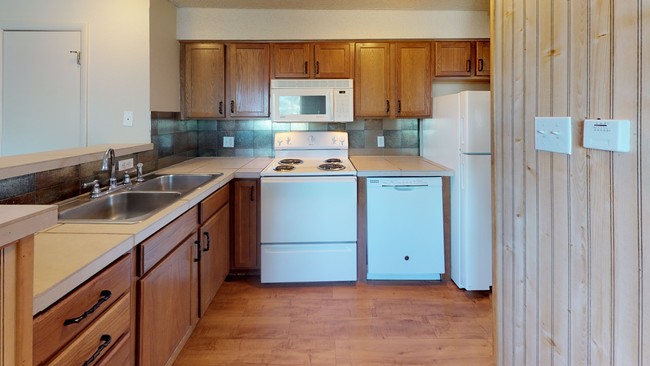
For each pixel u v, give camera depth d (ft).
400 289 8.76
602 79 2.79
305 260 8.88
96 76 8.43
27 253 2.01
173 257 5.43
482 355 6.22
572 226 3.15
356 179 8.89
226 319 7.41
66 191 5.84
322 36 10.21
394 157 11.37
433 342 6.60
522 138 3.89
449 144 9.06
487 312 7.67
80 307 3.21
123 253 3.92
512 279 4.17
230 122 11.51
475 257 8.29
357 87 10.34
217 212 7.93
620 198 2.64
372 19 10.23
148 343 4.60
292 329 7.04
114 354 3.84
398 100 10.37
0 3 8.24
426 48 10.34
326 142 11.25
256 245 9.23
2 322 1.87
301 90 10.09
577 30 3.04
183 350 6.35
